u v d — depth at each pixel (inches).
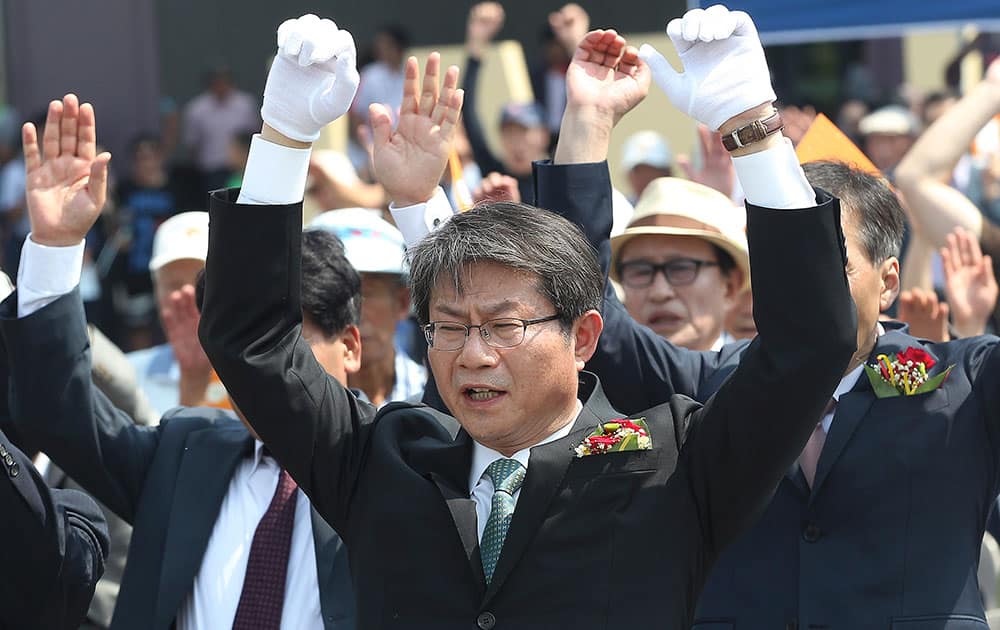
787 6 983.6
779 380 414.0
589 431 443.5
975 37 1676.9
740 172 420.8
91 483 543.8
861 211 516.1
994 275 735.1
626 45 528.7
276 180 432.8
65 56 1695.4
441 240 434.9
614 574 428.5
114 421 557.9
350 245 692.7
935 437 512.7
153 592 535.5
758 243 416.5
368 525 447.2
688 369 540.7
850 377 534.0
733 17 417.1
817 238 411.2
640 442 438.0
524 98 1387.8
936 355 532.7
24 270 513.7
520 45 1710.1
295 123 429.4
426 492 442.6
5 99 1704.0
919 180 735.1
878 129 1456.7
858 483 511.8
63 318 511.5
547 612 426.3
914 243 818.8
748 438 422.6
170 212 1600.6
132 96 1707.7
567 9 1042.7
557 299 429.1
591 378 468.4
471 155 1259.8
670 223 687.7
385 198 1019.3
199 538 539.2
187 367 706.2
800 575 511.5
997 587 751.7
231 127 1720.0
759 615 515.5
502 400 428.5
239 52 1764.3
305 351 449.7
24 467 484.4
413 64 514.0
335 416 454.0
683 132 1175.0
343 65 421.4
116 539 650.2
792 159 418.9
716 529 441.7
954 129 735.1
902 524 508.4
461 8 1733.5
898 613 501.4
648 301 693.9
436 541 437.4
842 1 975.0
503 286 426.6
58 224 506.9
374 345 695.1
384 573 440.8
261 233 429.4
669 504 434.6
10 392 523.5
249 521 546.0
